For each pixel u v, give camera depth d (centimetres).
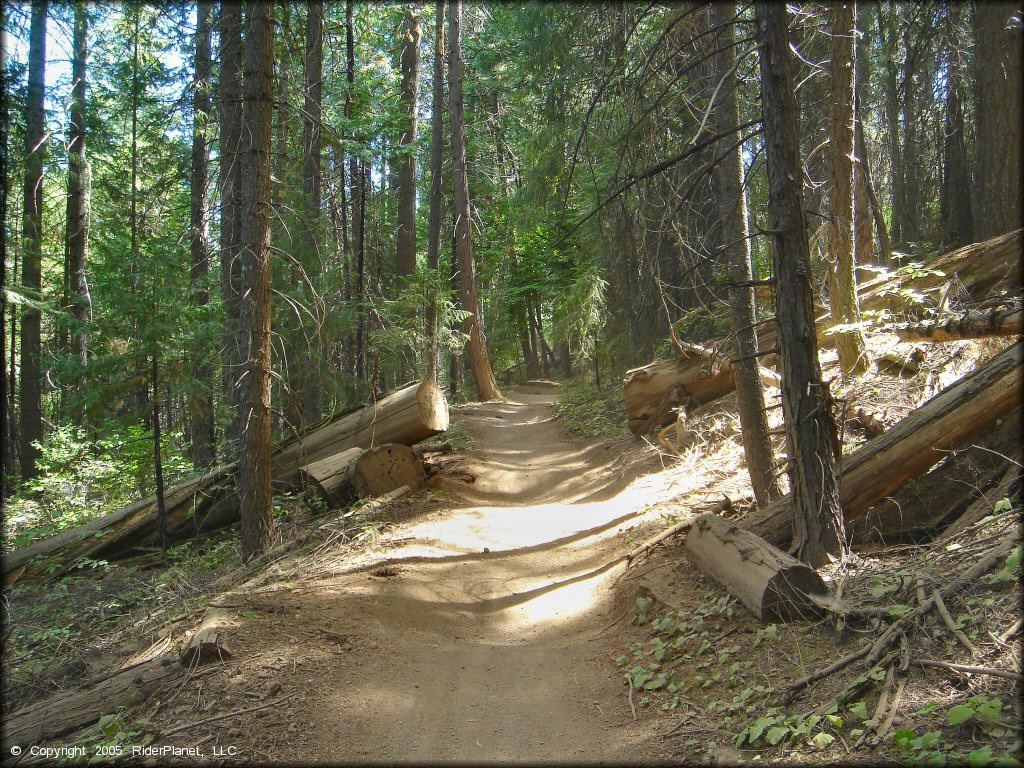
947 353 871
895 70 1575
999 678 349
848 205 920
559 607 701
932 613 425
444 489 1120
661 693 471
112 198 1750
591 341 2111
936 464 631
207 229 1438
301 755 420
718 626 524
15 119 1270
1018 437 607
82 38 1599
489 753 423
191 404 964
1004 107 998
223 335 1093
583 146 1155
